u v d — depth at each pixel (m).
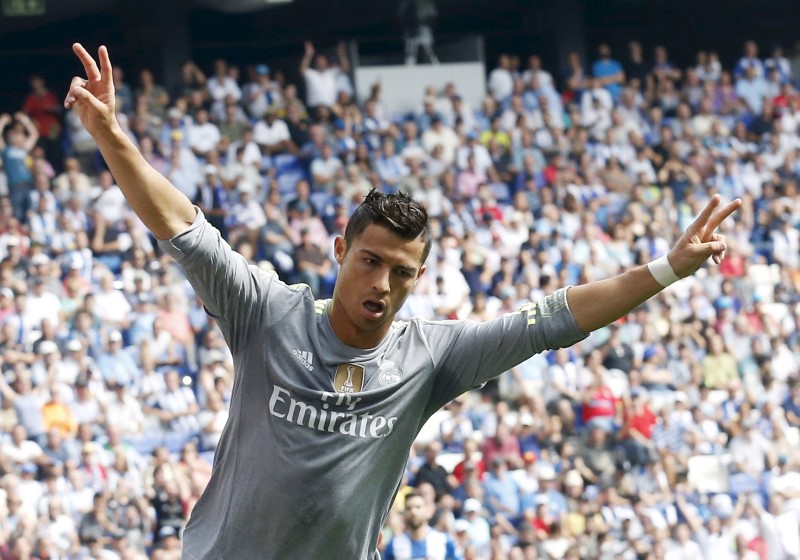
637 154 27.23
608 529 18.64
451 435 19.31
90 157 23.58
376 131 25.80
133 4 26.95
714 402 21.86
